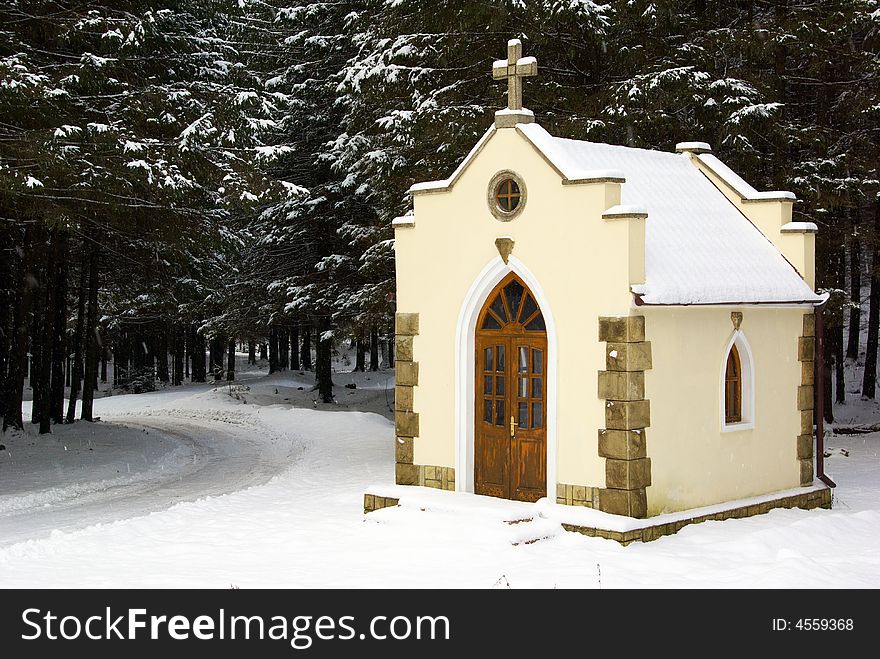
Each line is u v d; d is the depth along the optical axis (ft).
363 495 54.29
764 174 76.59
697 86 69.87
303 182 127.34
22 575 38.04
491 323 48.98
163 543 44.01
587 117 71.82
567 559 39.83
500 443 48.34
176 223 76.43
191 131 69.56
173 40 77.92
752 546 41.37
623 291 43.65
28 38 71.61
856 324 126.62
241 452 88.94
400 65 78.89
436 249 50.39
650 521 43.50
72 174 63.93
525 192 46.98
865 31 80.69
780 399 52.34
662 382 44.98
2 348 97.04
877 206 96.99
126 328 175.11
